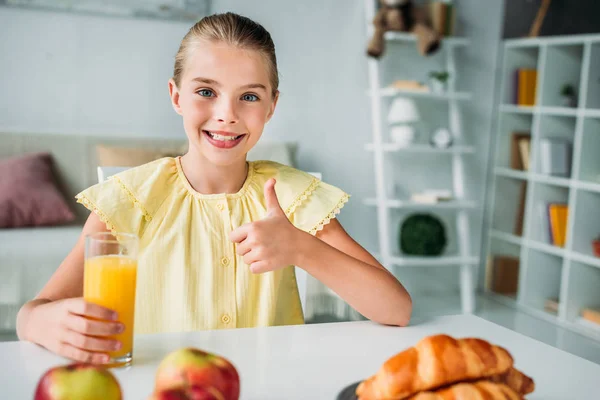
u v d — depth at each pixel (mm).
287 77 3273
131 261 692
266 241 827
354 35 3359
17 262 2279
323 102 3348
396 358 545
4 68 2846
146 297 1002
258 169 1134
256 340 792
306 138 3342
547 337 2842
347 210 3455
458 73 3586
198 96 978
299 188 1095
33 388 616
